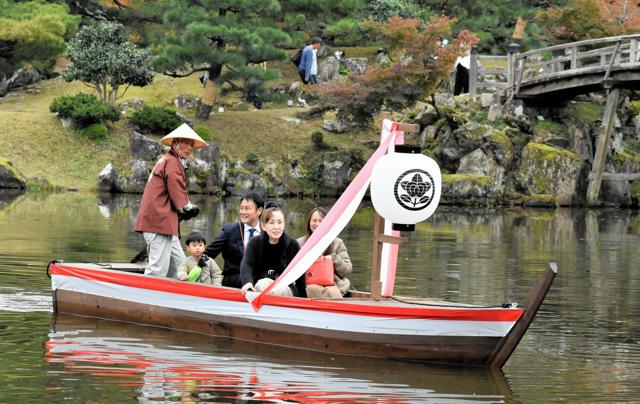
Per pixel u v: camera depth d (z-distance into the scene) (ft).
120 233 123.85
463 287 88.12
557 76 211.41
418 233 143.43
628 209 211.82
